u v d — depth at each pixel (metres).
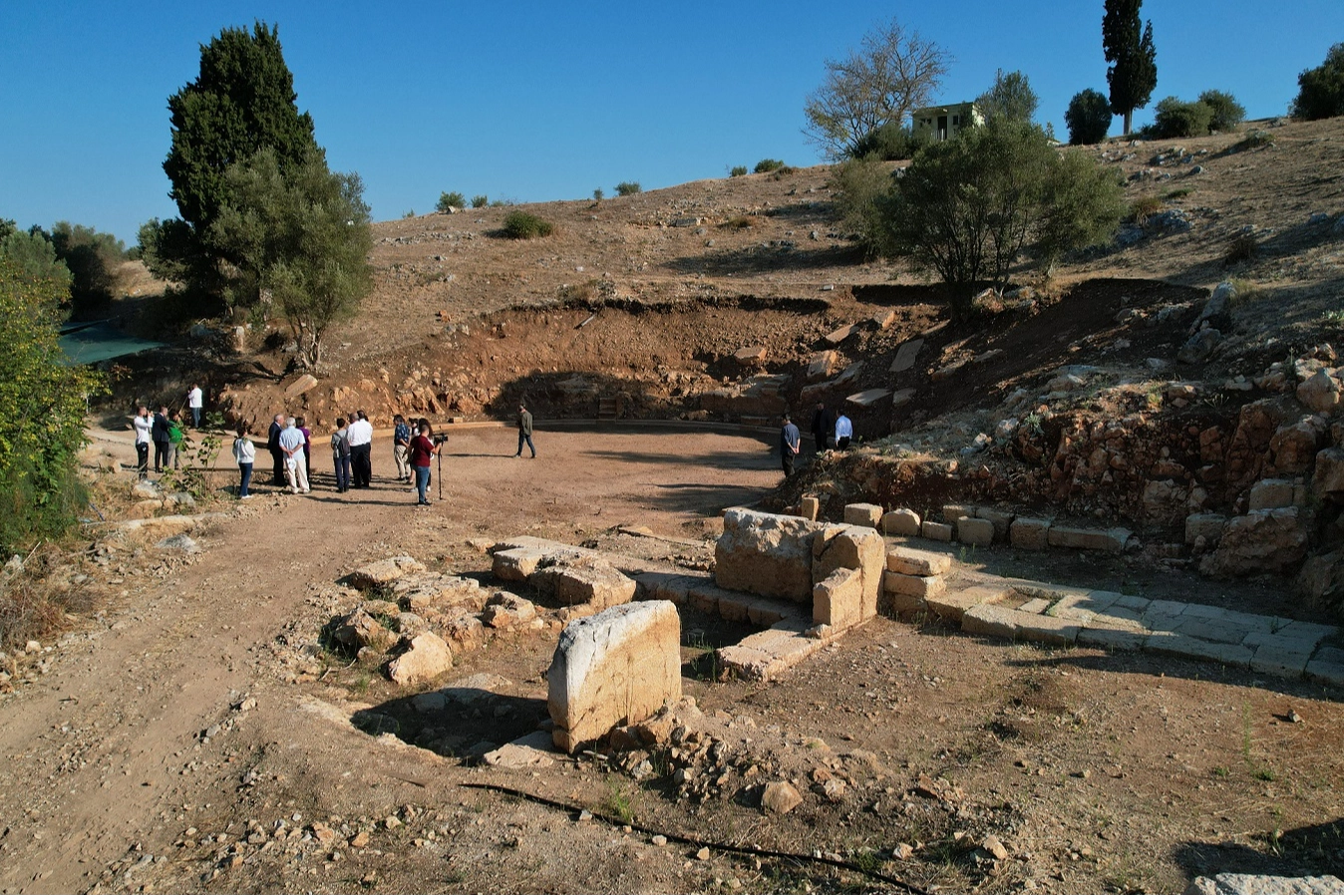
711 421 25.14
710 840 4.46
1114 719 6.00
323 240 25.84
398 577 10.65
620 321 29.44
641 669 6.27
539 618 9.30
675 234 38.44
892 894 3.80
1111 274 22.70
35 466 11.14
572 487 17.47
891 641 8.12
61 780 6.06
